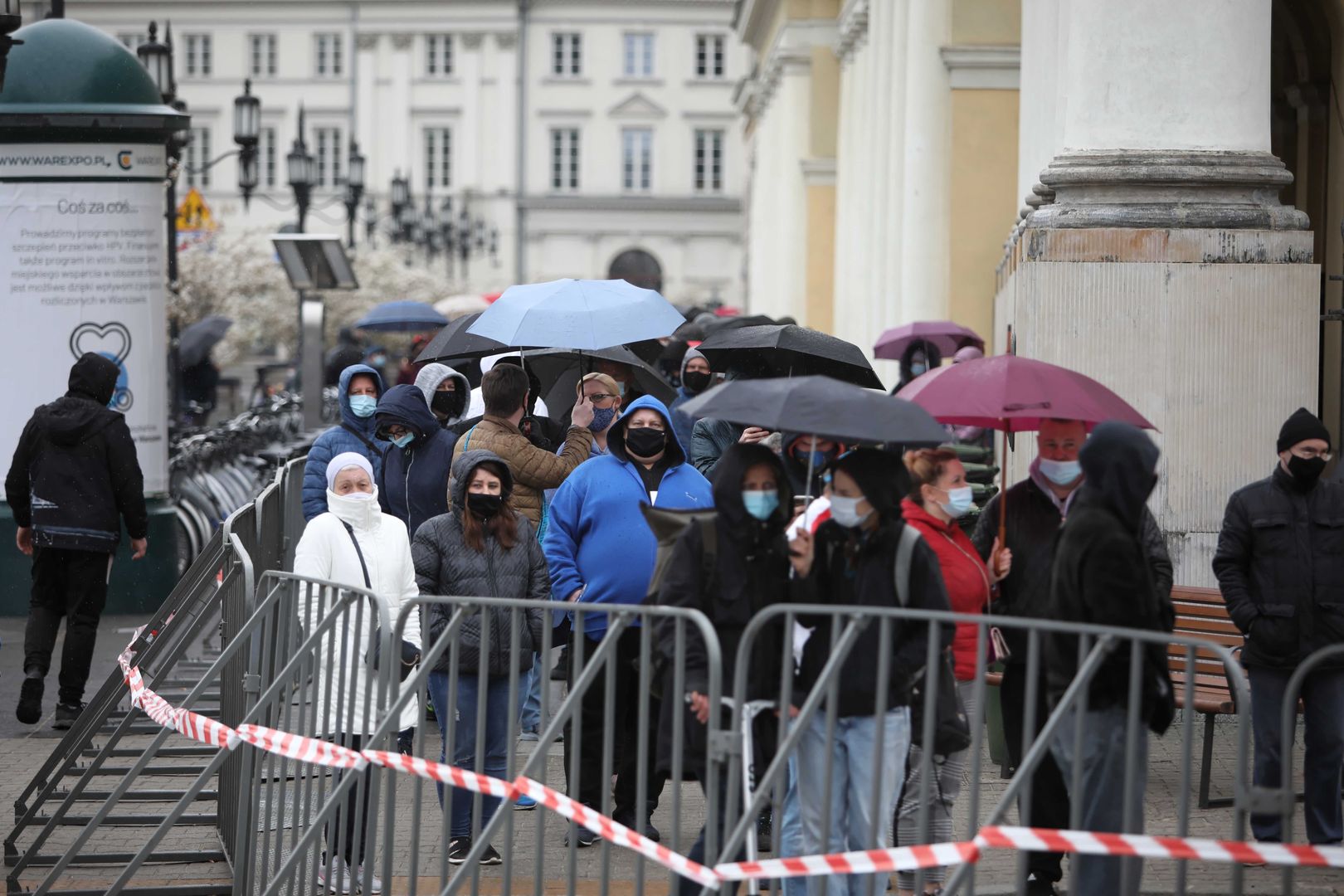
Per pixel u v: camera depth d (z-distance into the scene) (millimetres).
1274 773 16188
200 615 18094
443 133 187125
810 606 11734
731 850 11625
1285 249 23281
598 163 189125
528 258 188625
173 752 20562
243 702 16531
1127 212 23422
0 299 31125
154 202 31781
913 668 12859
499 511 17281
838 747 13117
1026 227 24281
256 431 47812
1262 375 23203
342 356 30000
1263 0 23938
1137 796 11375
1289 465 16094
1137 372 23203
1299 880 15867
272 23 185375
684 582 13125
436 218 130750
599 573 17422
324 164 186250
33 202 31000
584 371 25234
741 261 189000
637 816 12602
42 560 23438
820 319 79375
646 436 17516
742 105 117562
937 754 14492
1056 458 14984
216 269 88188
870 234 58375
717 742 11828
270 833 16578
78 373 23562
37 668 23047
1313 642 15953
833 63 78812
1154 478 12859
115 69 31266
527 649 17250
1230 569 16328
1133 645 11062
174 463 36406
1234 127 23812
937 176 43625
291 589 15531
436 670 17203
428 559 17172
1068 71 24656
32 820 17719
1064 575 12766
